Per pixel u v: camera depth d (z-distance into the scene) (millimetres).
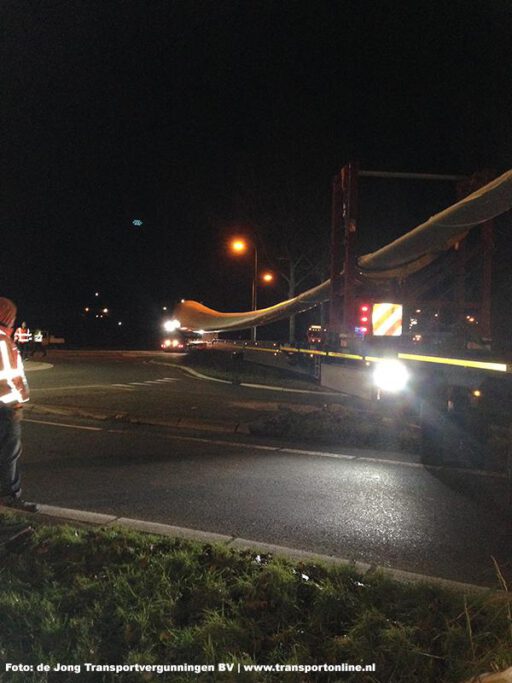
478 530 5809
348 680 3021
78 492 6902
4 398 5570
